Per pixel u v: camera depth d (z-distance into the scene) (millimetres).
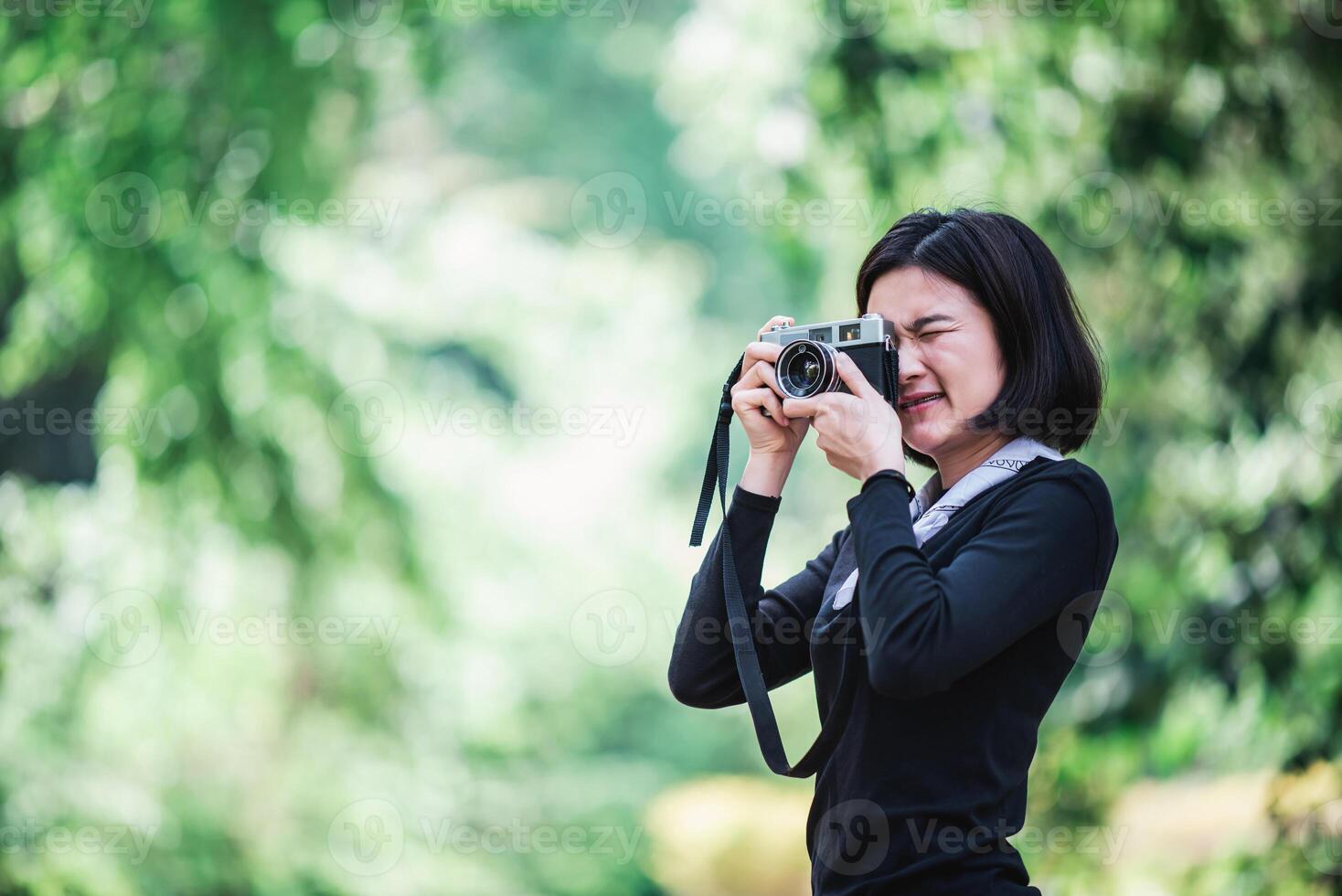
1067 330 4715
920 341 4715
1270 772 12766
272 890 18781
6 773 16203
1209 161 12891
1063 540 4324
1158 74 12914
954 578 4168
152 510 17703
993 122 13914
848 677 4512
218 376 17766
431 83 18469
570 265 30844
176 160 16922
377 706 21594
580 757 37125
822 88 13742
